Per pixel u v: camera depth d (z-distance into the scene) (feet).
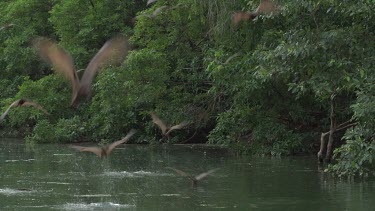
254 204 43.75
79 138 100.48
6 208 43.32
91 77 24.66
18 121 105.60
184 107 89.76
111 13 107.14
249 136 81.92
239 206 43.16
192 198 46.57
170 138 94.89
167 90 90.63
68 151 84.53
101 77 88.99
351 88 60.03
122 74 87.92
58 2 114.83
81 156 77.56
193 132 96.02
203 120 90.48
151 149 86.79
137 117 96.89
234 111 79.82
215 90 76.79
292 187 51.34
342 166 56.29
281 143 76.95
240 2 73.56
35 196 48.14
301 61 60.03
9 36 117.60
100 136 98.84
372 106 53.36
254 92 74.38
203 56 88.33
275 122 77.97
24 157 76.38
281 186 51.90
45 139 99.35
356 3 56.85
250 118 79.05
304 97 75.72
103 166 66.64
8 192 49.88
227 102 87.15
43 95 104.01
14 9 116.26
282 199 45.70
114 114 95.81
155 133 95.09
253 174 59.57
